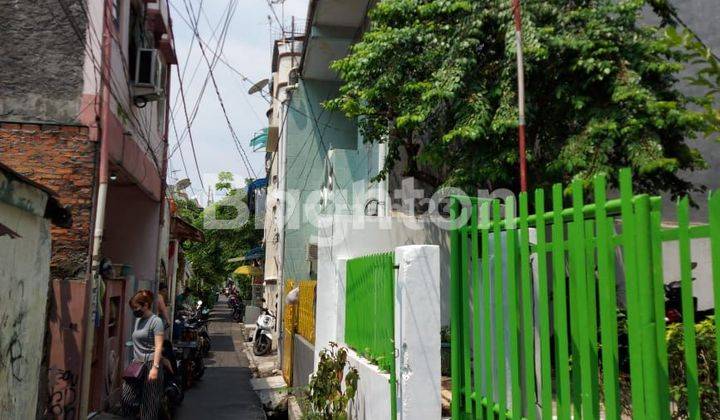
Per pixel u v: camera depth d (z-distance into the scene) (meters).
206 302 26.41
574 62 5.84
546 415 2.87
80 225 7.34
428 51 6.75
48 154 7.44
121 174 9.30
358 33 12.63
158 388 6.71
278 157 16.72
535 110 6.05
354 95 7.55
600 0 6.22
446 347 6.35
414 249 4.31
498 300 3.31
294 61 17.11
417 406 4.14
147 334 6.84
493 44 6.55
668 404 2.19
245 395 9.95
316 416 6.13
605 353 2.47
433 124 7.15
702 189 6.21
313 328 8.55
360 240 7.21
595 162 5.54
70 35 7.69
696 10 7.62
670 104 5.42
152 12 10.69
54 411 6.55
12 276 4.75
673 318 4.79
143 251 11.78
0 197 4.34
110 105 7.89
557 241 2.82
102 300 7.88
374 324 5.37
